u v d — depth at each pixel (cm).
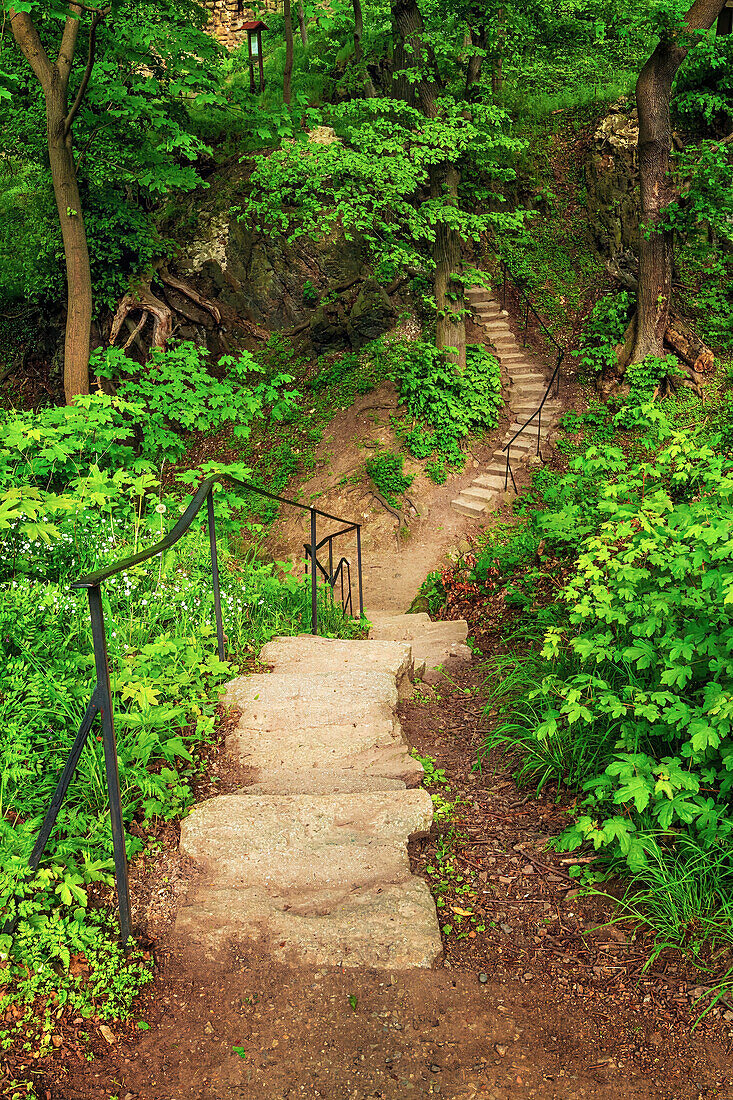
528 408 1486
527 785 443
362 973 309
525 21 1541
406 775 424
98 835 338
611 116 1731
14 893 307
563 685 461
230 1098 265
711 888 339
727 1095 264
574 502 1012
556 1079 273
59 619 469
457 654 739
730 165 1336
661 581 434
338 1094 267
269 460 1589
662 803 338
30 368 1942
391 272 1533
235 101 1294
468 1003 300
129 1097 263
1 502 417
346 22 1958
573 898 353
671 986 305
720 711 335
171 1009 295
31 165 1995
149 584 562
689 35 1227
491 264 1741
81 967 300
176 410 842
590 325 1553
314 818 374
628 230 1630
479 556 1209
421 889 345
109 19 1209
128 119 1308
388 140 1257
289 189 1318
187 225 1900
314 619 661
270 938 319
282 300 1841
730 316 1452
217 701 463
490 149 1459
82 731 299
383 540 1366
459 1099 265
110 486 600
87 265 1266
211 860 353
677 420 1316
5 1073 264
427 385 1486
